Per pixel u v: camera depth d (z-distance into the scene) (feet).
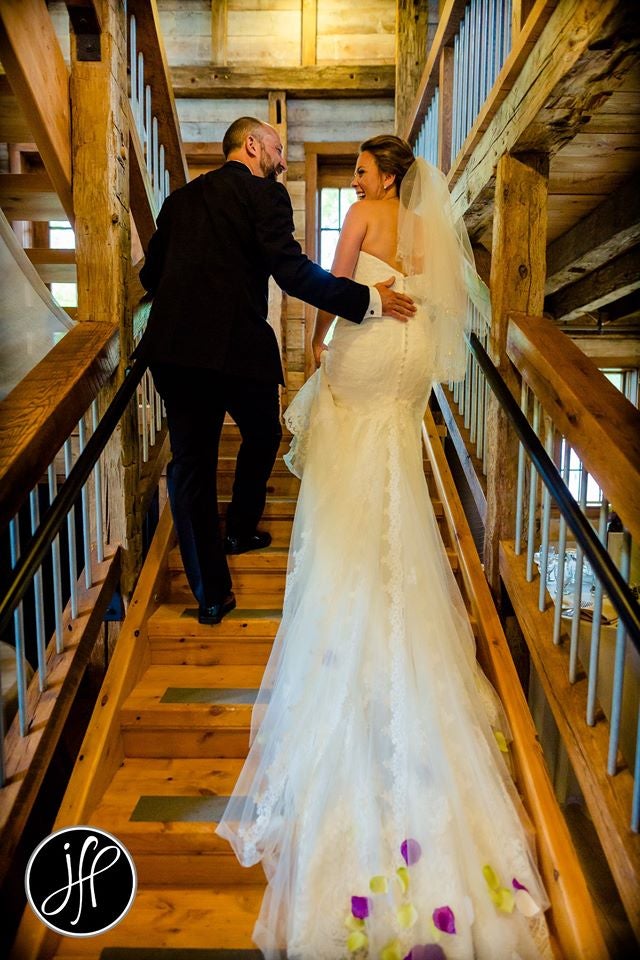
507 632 7.16
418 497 5.65
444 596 5.44
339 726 4.82
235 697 6.10
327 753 4.75
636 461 4.67
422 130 12.21
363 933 4.09
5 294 6.70
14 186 8.12
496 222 7.06
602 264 10.50
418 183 5.68
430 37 13.20
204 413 6.07
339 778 4.67
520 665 7.12
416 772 4.62
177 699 6.05
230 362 5.82
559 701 5.47
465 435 8.82
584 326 14.02
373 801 4.56
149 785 5.52
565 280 11.32
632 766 4.78
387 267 5.80
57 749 6.39
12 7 5.14
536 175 6.81
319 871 4.36
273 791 4.83
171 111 8.96
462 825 4.47
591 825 6.58
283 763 4.91
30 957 4.32
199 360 5.70
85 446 5.94
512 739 5.71
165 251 6.19
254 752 5.21
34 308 6.93
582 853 6.15
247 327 5.94
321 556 5.41
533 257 6.91
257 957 4.37
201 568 6.53
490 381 6.70
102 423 5.65
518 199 6.82
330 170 14.80
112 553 6.63
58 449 5.19
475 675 5.77
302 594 5.51
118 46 6.59
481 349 7.13
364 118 14.33
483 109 7.27
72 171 6.34
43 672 5.30
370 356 5.65
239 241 5.90
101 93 6.29
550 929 4.63
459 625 5.76
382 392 5.75
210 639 6.73
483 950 4.10
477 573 7.34
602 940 4.32
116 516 6.75
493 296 7.15
